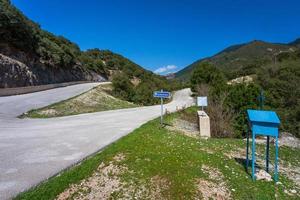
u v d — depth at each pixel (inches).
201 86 1493.6
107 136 407.8
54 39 2026.3
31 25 1576.0
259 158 369.4
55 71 1717.5
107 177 235.0
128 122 588.7
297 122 741.3
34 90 1259.8
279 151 434.6
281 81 1135.6
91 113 810.2
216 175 260.7
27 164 264.4
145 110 946.1
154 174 241.0
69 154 301.1
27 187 208.4
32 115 690.2
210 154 328.2
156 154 287.6
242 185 248.1
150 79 2743.6
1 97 994.7
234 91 628.4
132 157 275.1
